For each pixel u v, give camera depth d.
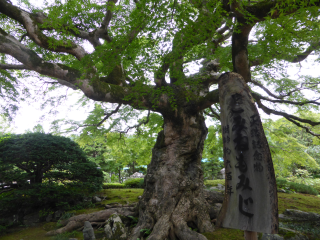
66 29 5.57
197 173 6.60
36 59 5.43
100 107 9.73
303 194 11.36
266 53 4.61
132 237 5.24
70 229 6.23
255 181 2.18
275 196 2.04
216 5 3.28
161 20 3.41
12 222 7.09
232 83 2.51
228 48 5.29
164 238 5.06
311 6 2.87
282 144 10.26
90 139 9.78
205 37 4.04
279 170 10.69
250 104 2.36
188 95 6.28
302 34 3.96
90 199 9.05
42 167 8.03
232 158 2.36
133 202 8.69
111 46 4.04
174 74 4.92
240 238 5.12
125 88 6.34
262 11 3.63
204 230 5.62
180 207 5.82
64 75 5.64
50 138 8.13
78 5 5.89
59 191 7.40
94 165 8.62
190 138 6.62
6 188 8.05
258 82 7.83
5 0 5.71
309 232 5.60
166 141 6.71
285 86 7.10
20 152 7.32
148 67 4.54
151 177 6.46
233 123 2.41
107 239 5.32
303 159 9.27
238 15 3.76
